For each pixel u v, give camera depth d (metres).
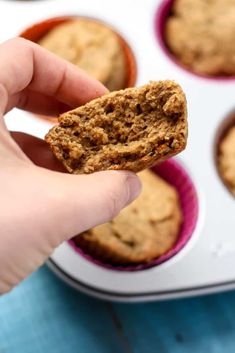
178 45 0.42
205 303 0.35
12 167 0.26
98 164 0.28
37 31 0.41
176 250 0.34
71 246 0.33
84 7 0.41
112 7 0.41
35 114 0.36
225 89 0.39
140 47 0.40
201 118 0.38
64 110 0.35
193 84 0.39
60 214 0.25
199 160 0.37
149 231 0.35
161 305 0.35
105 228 0.34
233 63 0.41
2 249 0.25
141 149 0.27
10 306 0.34
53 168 0.33
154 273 0.33
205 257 0.34
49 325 0.34
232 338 0.35
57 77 0.32
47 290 0.35
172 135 0.27
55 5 0.41
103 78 0.40
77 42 0.41
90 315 0.35
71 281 0.33
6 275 0.26
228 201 0.36
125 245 0.34
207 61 0.41
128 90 0.28
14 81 0.30
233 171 0.37
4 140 0.27
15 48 0.30
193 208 0.36
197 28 0.42
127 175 0.27
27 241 0.25
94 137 0.28
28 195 0.25
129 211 0.35
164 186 0.37
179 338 0.34
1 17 0.40
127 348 0.34
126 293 0.33
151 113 0.28
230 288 0.34
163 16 0.42
